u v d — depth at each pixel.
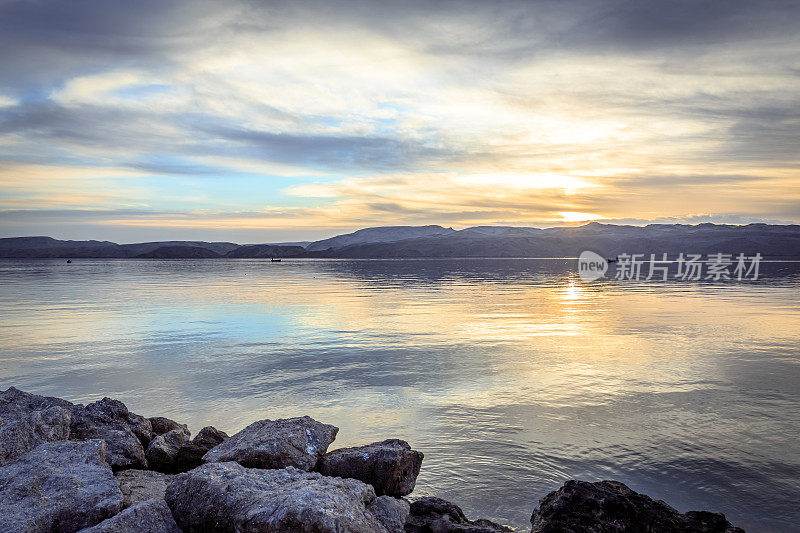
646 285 76.25
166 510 5.95
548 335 26.08
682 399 14.42
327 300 47.31
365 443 11.20
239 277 101.06
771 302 46.19
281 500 5.41
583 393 15.04
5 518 5.56
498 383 16.22
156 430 10.84
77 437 9.26
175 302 45.28
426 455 10.51
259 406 13.96
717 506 8.55
